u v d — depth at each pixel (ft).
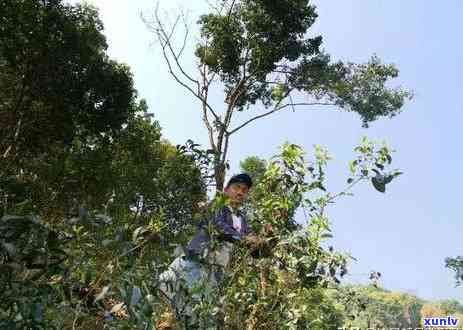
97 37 73.56
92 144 79.66
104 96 72.74
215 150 8.34
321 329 8.98
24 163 69.46
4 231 5.60
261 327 8.31
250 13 79.66
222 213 9.64
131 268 6.81
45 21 66.18
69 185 65.67
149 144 86.48
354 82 86.48
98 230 6.76
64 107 70.79
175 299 7.08
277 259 8.70
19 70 67.87
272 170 9.05
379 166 8.37
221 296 7.81
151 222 7.50
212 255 8.18
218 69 82.99
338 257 8.57
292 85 84.23
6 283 5.58
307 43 81.82
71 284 6.19
